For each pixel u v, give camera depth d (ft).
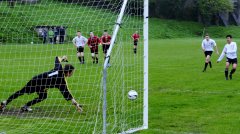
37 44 52.01
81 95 48.73
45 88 40.68
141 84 50.06
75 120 37.68
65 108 42.57
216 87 57.00
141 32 42.42
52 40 47.78
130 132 33.73
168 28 266.36
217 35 276.00
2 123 36.83
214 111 41.65
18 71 63.36
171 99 48.26
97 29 68.74
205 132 34.04
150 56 112.37
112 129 34.12
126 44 45.16
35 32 53.67
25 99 46.39
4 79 59.52
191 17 294.05
